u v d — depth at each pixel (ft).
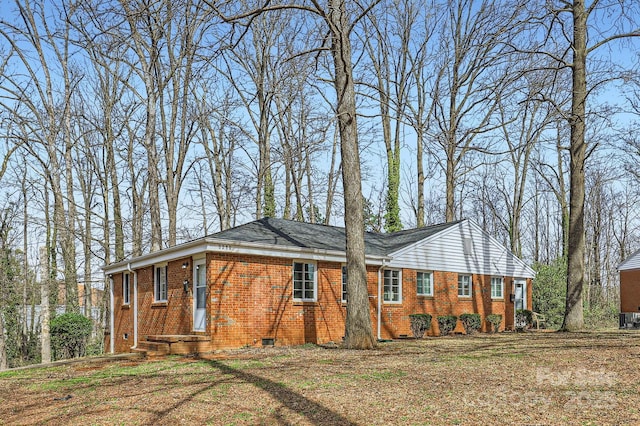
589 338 53.98
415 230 84.12
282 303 55.31
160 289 62.08
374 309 65.82
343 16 49.26
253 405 26.81
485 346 49.14
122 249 100.42
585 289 140.97
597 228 158.81
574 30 63.77
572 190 65.98
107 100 103.04
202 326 52.24
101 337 99.14
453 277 76.89
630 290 98.27
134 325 66.08
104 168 112.27
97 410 27.45
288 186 108.27
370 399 27.02
